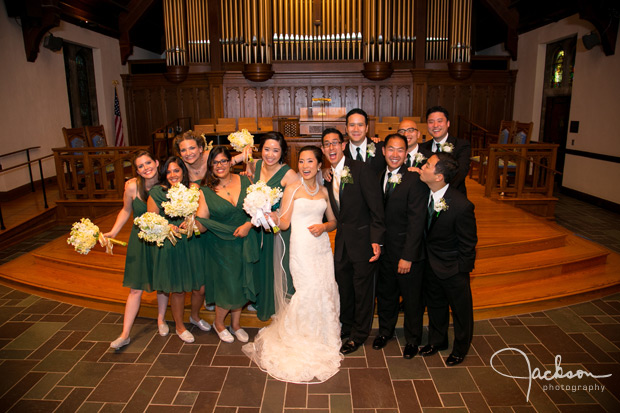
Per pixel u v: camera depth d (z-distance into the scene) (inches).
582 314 158.7
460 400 112.3
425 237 122.0
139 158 127.1
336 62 418.6
